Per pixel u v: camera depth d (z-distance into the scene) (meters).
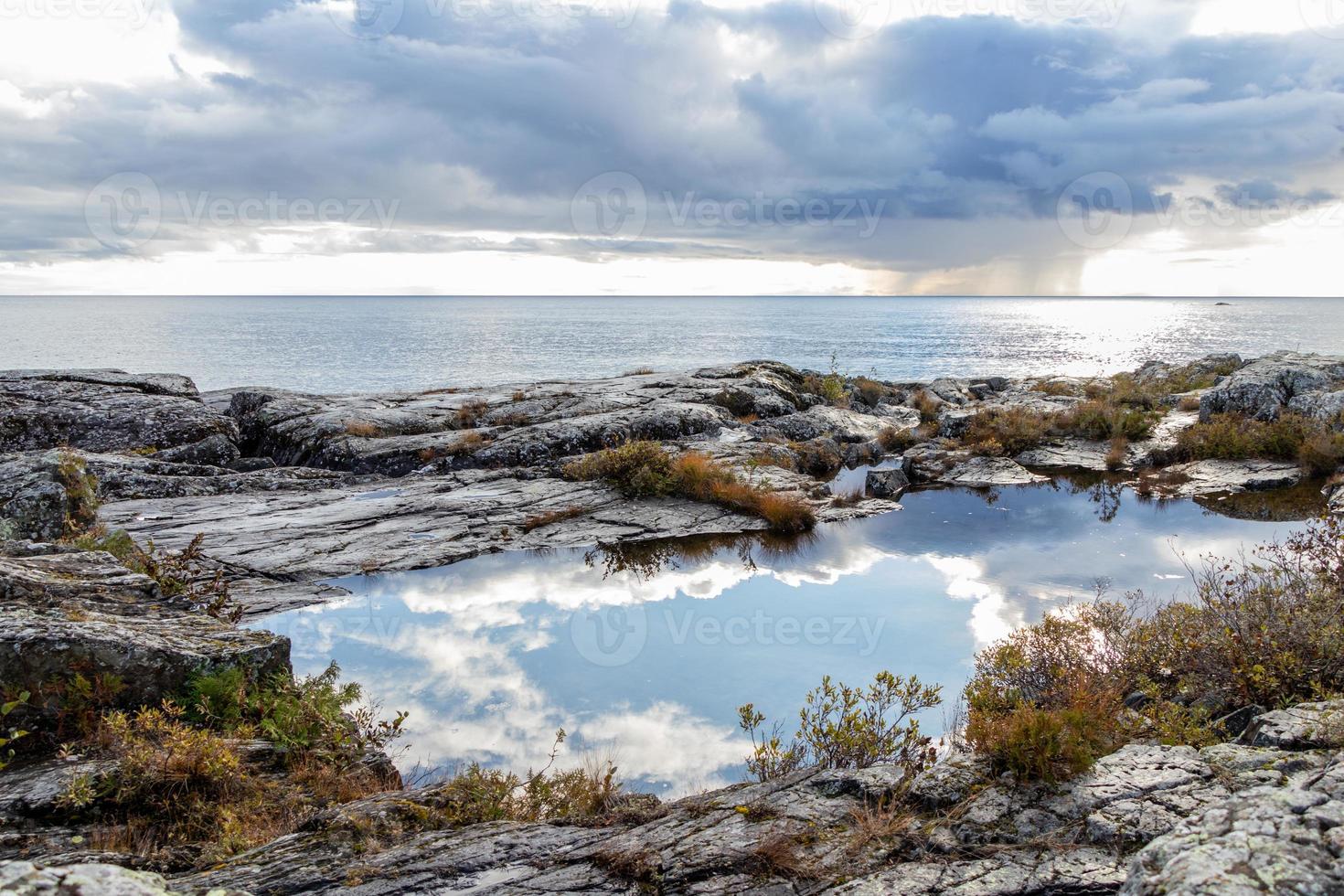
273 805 5.92
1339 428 19.73
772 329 171.12
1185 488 18.75
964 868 4.17
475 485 19.05
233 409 27.78
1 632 6.61
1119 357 88.62
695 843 4.63
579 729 8.45
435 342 124.00
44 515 12.05
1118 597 11.83
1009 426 24.39
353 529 15.64
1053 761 5.04
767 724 8.48
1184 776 4.80
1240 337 120.75
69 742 6.36
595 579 13.45
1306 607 7.24
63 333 145.50
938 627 11.05
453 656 10.37
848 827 4.82
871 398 35.03
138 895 2.72
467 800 5.93
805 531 16.30
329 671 8.24
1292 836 3.12
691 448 22.70
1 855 4.84
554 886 4.27
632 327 181.75
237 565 13.54
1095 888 3.89
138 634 7.39
